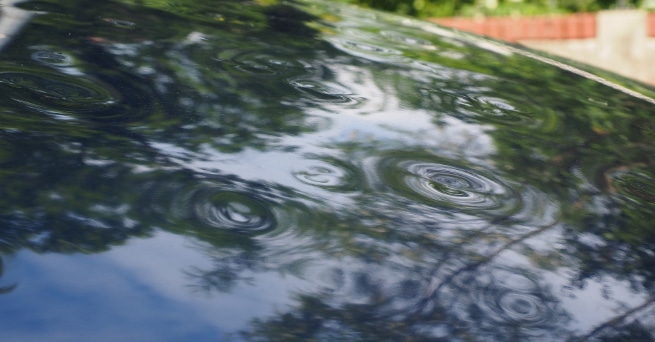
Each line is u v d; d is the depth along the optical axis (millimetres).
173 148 1003
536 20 5117
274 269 856
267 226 907
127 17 1374
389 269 881
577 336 847
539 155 1172
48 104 1058
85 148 969
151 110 1085
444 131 1187
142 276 822
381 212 962
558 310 872
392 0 5746
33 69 1141
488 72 1480
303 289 842
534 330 844
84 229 856
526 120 1286
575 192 1086
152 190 923
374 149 1093
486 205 1018
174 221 888
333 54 1402
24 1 1355
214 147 1022
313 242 896
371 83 1304
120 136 1009
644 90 1598
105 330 775
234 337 789
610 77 1643
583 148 1219
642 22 5105
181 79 1186
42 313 776
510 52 1645
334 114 1165
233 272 844
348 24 1604
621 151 1235
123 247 846
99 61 1197
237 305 814
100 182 918
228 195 940
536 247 954
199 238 874
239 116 1106
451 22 5105
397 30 1641
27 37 1231
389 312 836
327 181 1002
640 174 1171
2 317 769
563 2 5910
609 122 1343
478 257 920
